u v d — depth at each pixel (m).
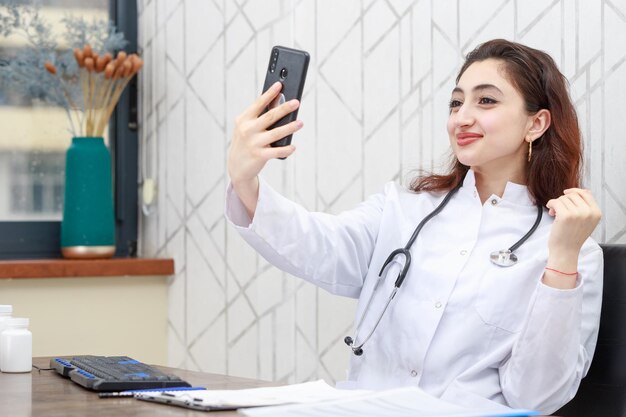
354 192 2.68
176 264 3.51
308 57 1.62
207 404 1.28
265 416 1.16
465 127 1.88
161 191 3.60
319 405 1.22
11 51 3.53
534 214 1.88
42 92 3.56
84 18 3.68
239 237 3.14
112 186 3.58
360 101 2.66
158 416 1.25
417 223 1.97
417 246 1.92
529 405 1.69
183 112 3.46
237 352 3.15
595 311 1.76
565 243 1.62
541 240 1.83
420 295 1.86
